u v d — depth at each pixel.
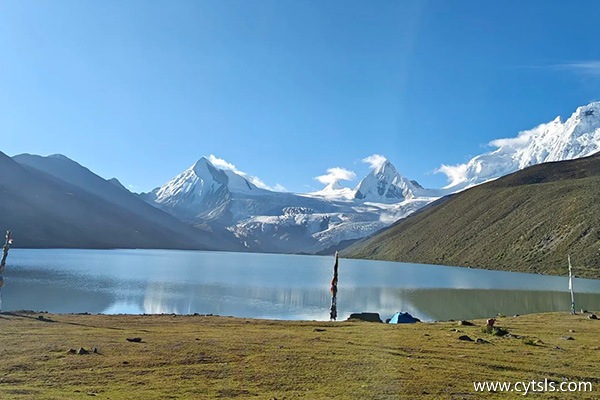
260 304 68.31
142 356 22.50
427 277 132.75
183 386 17.59
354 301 75.00
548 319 43.31
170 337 28.53
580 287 102.12
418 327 36.44
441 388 17.45
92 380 18.20
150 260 192.00
